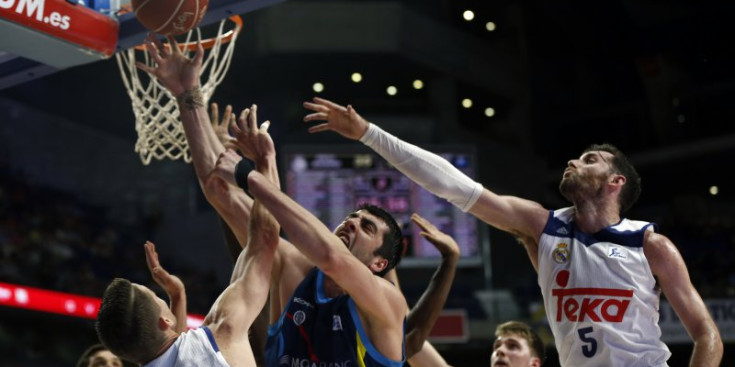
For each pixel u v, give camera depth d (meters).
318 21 16.25
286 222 2.35
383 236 2.69
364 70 17.16
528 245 2.85
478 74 18.27
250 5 3.27
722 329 13.80
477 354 14.28
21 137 16.56
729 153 18.05
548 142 19.77
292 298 2.62
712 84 19.00
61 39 3.15
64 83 16.20
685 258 16.39
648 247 2.67
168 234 17.14
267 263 2.49
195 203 17.61
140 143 4.36
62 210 15.44
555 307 2.68
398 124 17.77
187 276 15.33
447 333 13.96
